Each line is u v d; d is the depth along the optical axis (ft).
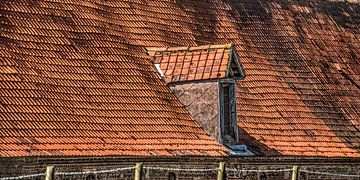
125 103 164.96
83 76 162.50
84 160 146.72
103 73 166.61
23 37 158.20
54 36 163.94
